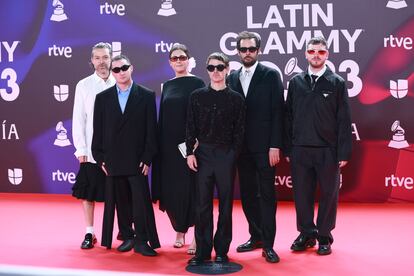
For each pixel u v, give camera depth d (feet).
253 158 12.38
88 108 13.60
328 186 12.56
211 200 11.94
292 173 12.96
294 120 12.78
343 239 13.93
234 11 18.76
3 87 20.33
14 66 20.22
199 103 11.68
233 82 12.64
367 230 14.82
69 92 19.89
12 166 20.45
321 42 12.41
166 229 15.38
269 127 12.26
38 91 20.12
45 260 12.34
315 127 12.50
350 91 18.34
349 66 18.31
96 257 12.59
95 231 15.17
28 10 19.99
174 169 12.82
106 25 19.52
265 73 12.42
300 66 18.52
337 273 11.14
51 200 19.33
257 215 12.92
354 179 18.47
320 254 12.51
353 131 18.39
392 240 13.70
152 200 13.26
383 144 18.29
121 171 12.55
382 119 18.26
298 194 12.89
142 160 12.60
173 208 12.94
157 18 19.20
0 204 18.76
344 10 18.24
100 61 13.60
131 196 13.15
